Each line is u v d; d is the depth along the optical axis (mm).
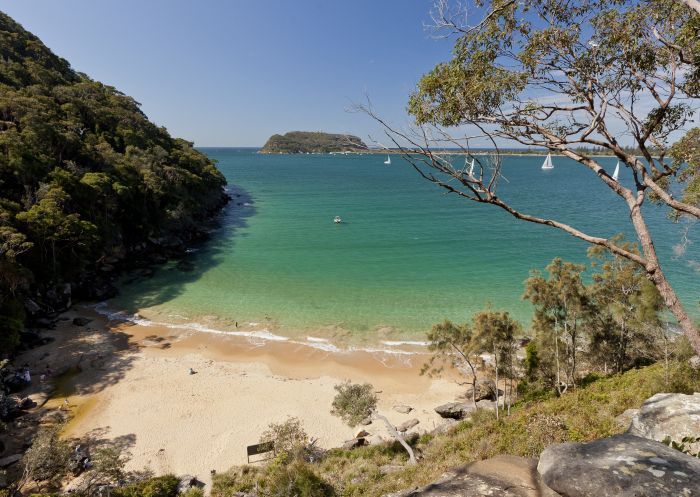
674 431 9773
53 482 22141
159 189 72625
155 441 26047
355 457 24234
